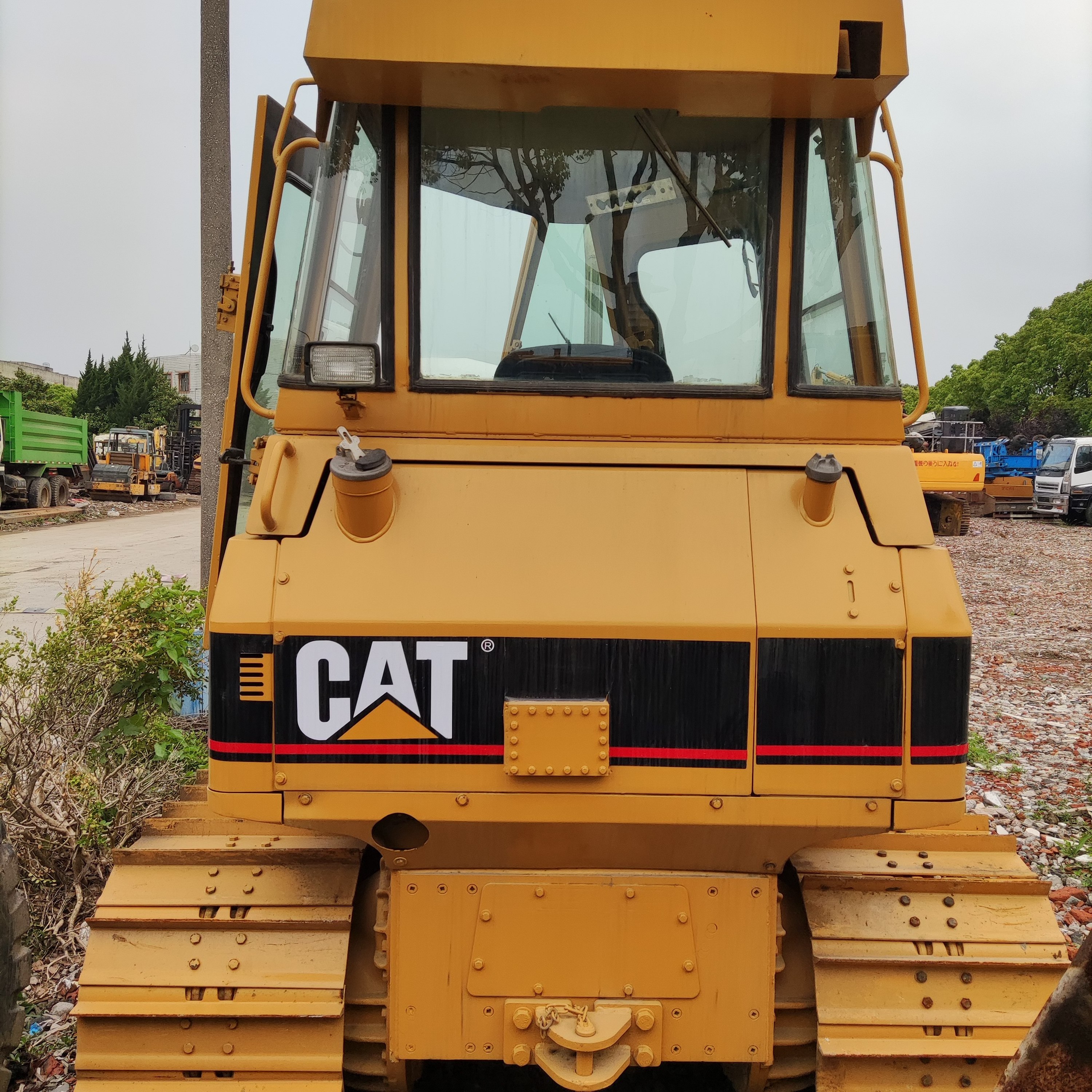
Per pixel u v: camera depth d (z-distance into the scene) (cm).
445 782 231
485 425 257
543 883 243
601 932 243
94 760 459
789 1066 264
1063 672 930
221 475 319
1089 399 4231
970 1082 252
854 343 266
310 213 262
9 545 1792
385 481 233
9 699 465
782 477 248
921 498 245
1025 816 554
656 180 263
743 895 244
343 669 229
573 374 265
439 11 232
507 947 243
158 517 2662
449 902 244
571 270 264
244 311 302
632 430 258
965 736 235
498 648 230
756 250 265
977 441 3284
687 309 265
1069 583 1563
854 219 264
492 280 262
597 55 233
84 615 494
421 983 244
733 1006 244
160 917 257
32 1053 327
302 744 230
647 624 229
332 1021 247
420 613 229
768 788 232
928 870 288
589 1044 228
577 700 230
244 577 232
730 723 231
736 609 231
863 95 244
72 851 414
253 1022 247
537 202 262
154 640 501
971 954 261
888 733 232
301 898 262
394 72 236
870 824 233
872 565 237
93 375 5328
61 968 377
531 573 234
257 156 301
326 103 256
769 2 233
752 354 264
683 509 242
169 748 491
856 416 261
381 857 258
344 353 250
